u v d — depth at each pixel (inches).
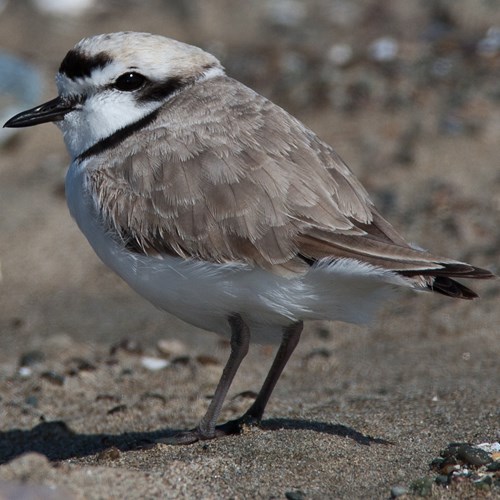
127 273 345.7
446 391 412.2
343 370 475.8
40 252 645.9
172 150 341.4
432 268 313.0
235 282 331.3
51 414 421.7
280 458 325.7
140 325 560.7
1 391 449.1
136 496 284.4
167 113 351.3
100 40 357.4
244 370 483.8
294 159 339.0
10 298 600.1
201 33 1032.8
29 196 708.0
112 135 356.2
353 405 402.3
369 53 904.3
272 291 328.8
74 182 354.6
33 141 808.9
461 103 789.9
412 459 328.8
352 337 525.0
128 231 338.3
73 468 290.7
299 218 326.6
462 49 898.7
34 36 1036.5
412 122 765.3
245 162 334.6
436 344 502.3
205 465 317.1
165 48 358.6
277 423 365.7
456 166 694.5
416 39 953.5
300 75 863.7
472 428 360.2
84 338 539.8
